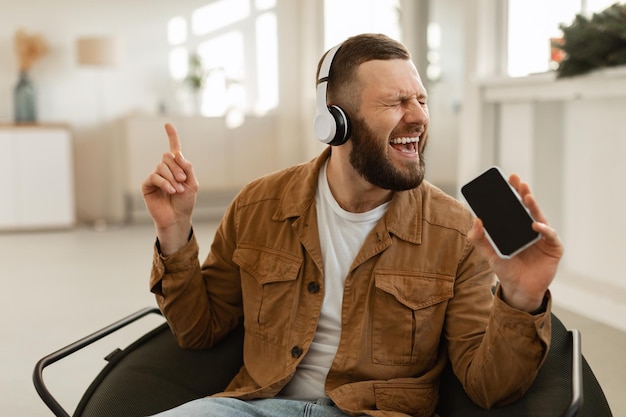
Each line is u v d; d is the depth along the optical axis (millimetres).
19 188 6914
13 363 3178
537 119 4309
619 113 3840
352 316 1489
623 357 3104
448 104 5570
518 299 1260
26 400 2758
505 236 1201
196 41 7770
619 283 3947
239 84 7926
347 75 1447
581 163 4176
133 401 1600
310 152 7961
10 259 5602
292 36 8070
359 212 1523
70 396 2793
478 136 4617
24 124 6875
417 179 1442
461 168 4797
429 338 1482
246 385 1582
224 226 1688
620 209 3898
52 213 7023
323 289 1522
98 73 7508
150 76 7660
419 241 1495
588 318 3750
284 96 8109
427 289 1479
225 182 7594
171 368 1677
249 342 1598
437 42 5617
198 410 1374
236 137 7590
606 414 1418
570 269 4328
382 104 1410
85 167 7559
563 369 1478
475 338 1435
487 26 4566
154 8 7598
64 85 7430
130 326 3682
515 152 4480
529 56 4332
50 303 4215
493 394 1384
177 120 7348
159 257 1563
